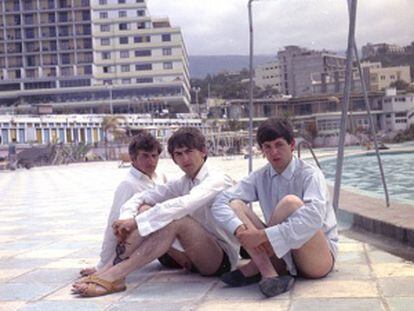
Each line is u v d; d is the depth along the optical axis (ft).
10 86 310.04
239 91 336.08
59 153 171.42
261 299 11.91
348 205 22.48
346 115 18.28
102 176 81.46
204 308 11.55
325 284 12.62
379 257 15.08
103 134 242.17
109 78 312.09
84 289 12.95
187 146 13.85
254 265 13.04
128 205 14.07
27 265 17.30
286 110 166.40
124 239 13.58
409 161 74.84
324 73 161.58
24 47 308.81
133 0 310.04
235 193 13.34
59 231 25.20
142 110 304.71
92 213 32.14
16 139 215.72
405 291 11.69
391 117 142.72
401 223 17.24
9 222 30.09
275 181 13.19
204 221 14.06
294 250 12.57
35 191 56.29
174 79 310.24
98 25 310.65
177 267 15.56
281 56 178.50
